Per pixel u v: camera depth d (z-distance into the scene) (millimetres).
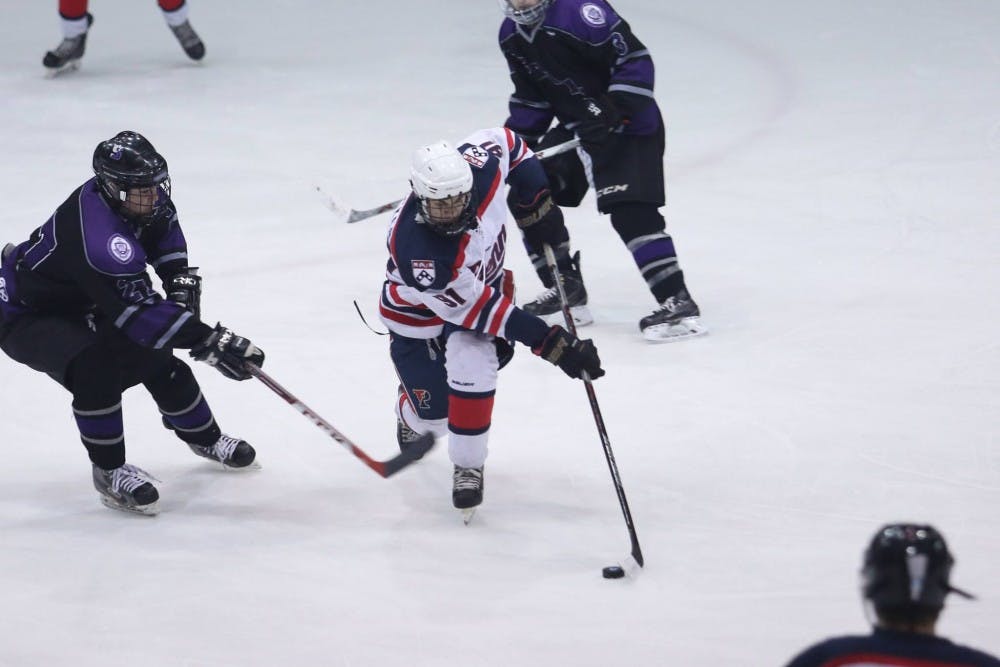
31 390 20703
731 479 16828
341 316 23797
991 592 13719
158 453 18406
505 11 21750
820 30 45125
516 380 20500
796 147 33281
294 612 13891
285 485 17266
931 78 38562
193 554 15344
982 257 25156
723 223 28250
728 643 12945
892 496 16125
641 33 46438
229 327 23281
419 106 38500
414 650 13031
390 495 16859
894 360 20484
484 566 14836
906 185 29797
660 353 21500
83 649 13227
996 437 17594
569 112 22125
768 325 22438
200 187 32031
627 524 14680
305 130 36406
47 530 16062
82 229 15383
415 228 14953
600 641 13070
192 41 42750
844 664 8078
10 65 42938
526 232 17375
